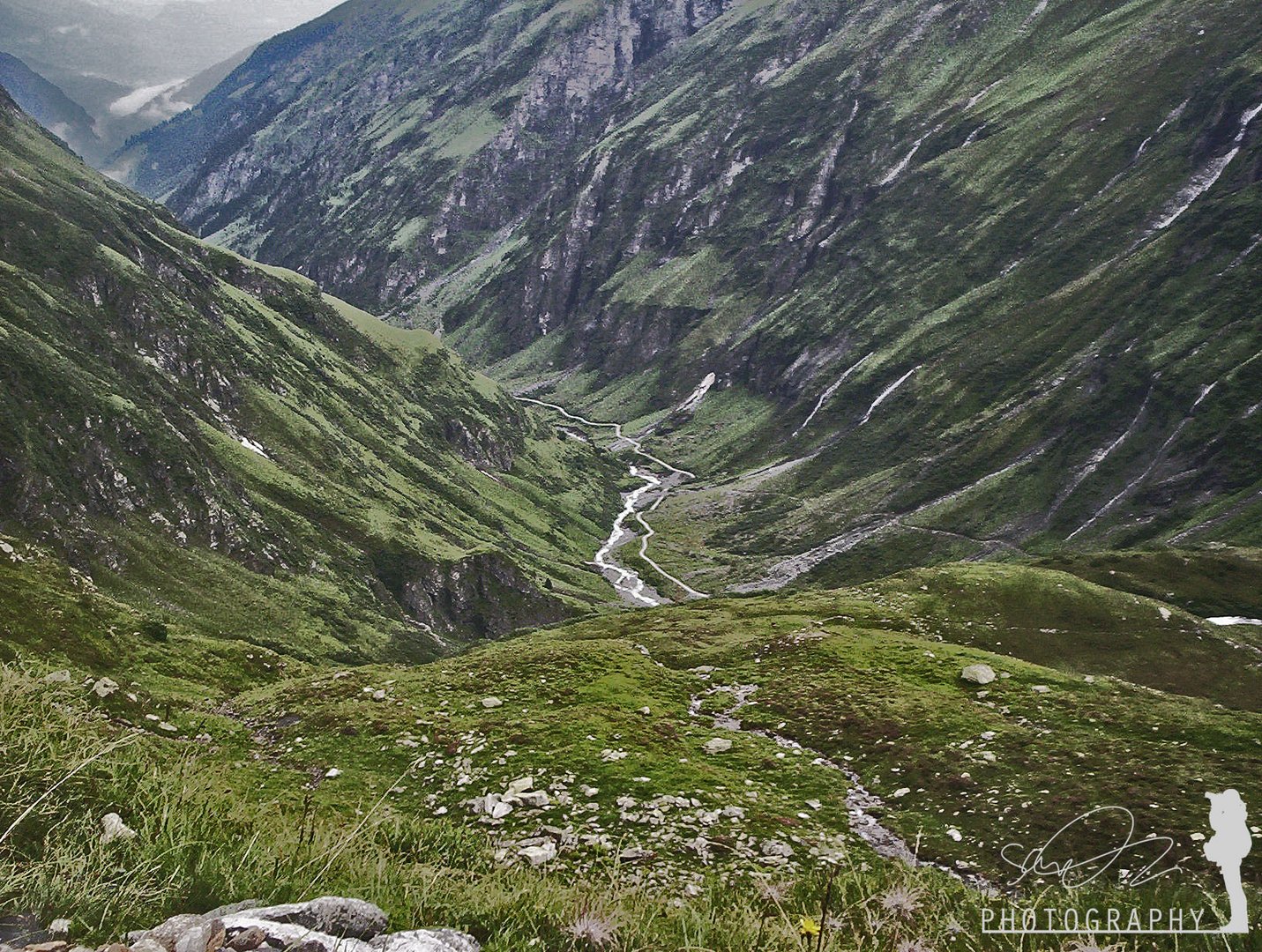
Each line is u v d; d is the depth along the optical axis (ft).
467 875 51.90
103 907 31.94
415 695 233.55
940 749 187.01
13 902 31.07
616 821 139.23
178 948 28.40
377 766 174.50
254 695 250.16
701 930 42.24
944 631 390.01
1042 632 394.73
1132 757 172.04
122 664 259.39
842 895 49.57
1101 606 408.05
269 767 173.99
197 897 35.81
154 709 192.13
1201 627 395.55
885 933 45.09
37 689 51.78
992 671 249.75
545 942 39.50
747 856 129.39
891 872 54.70
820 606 428.56
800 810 157.17
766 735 213.05
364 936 33.32
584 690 234.58
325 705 221.66
